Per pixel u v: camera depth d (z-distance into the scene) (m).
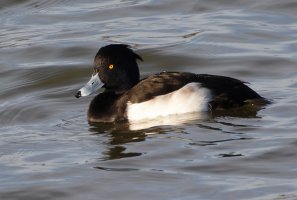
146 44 17.16
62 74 16.02
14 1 20.02
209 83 13.33
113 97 13.73
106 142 12.54
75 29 18.31
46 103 14.49
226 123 12.84
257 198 10.34
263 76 15.41
